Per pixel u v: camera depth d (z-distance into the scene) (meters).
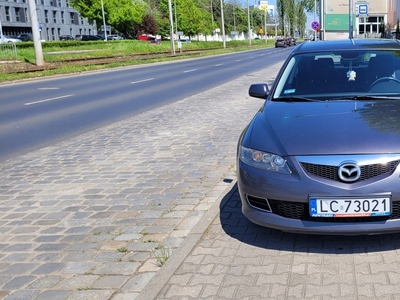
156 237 4.33
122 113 12.65
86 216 5.00
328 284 3.34
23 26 81.06
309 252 3.85
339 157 3.59
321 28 34.50
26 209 5.35
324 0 33.78
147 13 88.12
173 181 6.09
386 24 30.80
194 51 60.12
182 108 12.88
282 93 5.07
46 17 87.19
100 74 28.17
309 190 3.60
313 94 4.93
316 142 3.74
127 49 51.41
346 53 5.39
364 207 3.53
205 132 9.30
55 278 3.66
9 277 3.72
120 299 3.30
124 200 5.45
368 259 3.67
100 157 7.70
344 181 3.55
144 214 4.95
